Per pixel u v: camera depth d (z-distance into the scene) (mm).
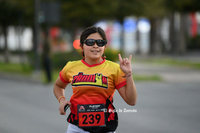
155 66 66250
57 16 45344
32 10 62781
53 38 92875
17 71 56719
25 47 135625
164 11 72062
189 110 24406
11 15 68312
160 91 34688
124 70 8977
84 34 9359
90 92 9078
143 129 18766
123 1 64312
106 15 62406
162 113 23281
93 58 9203
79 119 9172
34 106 26203
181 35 105625
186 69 58594
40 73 50375
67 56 57594
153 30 115750
